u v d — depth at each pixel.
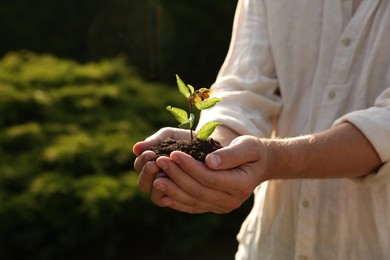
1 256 4.29
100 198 4.27
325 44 1.76
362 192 1.70
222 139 1.68
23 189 4.47
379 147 1.52
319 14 1.79
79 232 4.33
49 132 4.92
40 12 8.25
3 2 8.23
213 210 1.52
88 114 5.21
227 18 8.16
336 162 1.54
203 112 1.83
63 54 8.17
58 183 4.36
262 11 1.88
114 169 4.66
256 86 1.82
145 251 4.66
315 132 1.76
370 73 1.69
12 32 8.16
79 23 8.23
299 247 1.76
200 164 1.42
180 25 7.99
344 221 1.72
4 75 5.45
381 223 1.69
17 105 5.10
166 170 1.41
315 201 1.74
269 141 1.54
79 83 5.63
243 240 1.93
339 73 1.74
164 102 5.60
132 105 5.46
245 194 1.47
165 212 4.56
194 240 4.67
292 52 1.81
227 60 1.92
